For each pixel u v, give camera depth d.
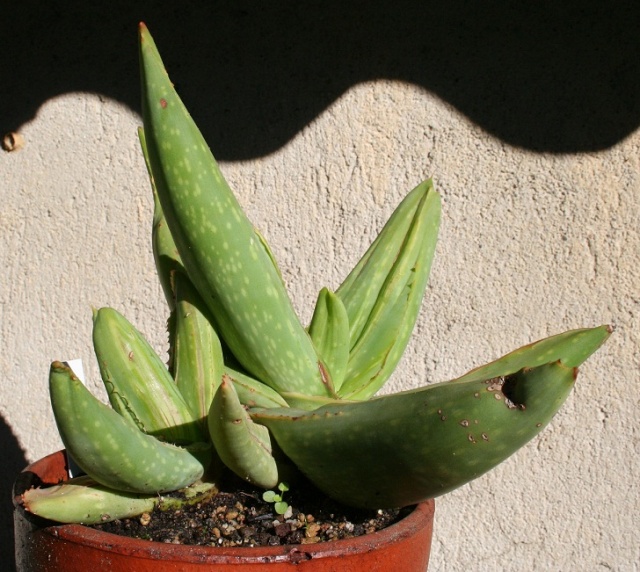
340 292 0.49
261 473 0.41
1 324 0.80
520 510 0.67
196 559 0.37
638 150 0.63
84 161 0.77
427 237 0.50
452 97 0.66
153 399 0.42
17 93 0.78
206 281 0.42
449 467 0.37
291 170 0.70
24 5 0.77
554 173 0.65
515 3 0.65
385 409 0.38
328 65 0.69
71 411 0.36
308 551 0.38
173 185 0.40
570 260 0.65
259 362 0.44
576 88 0.64
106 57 0.75
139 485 0.39
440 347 0.68
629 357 0.64
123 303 0.76
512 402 0.36
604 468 0.66
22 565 0.41
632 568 0.65
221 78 0.71
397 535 0.39
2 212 0.80
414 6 0.67
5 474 0.81
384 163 0.68
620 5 0.63
